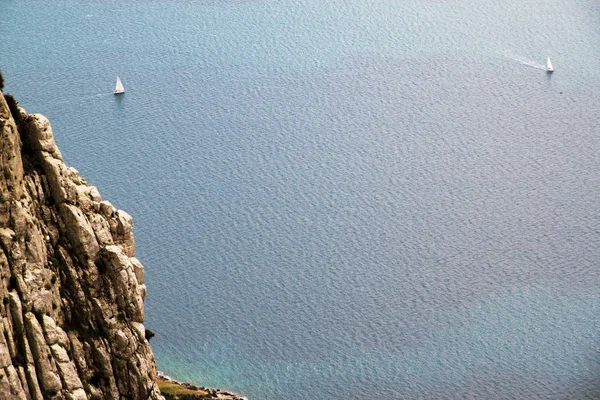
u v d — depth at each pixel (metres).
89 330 94.62
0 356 85.31
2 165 89.56
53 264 93.12
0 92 91.44
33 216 92.06
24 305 88.94
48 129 95.62
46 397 88.81
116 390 95.31
